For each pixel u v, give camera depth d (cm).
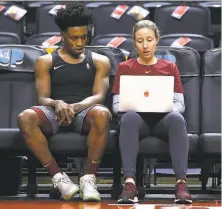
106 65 729
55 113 671
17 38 1162
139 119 652
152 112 660
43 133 663
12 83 784
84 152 669
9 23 1315
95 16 1327
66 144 665
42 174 1008
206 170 846
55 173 657
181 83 764
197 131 762
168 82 663
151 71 716
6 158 802
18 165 813
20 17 1317
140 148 661
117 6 1325
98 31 1320
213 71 776
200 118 770
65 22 701
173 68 723
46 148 656
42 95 705
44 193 839
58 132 671
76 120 671
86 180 650
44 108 669
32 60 791
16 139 673
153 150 661
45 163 656
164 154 666
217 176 952
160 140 663
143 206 597
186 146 647
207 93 771
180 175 639
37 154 654
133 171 637
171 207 589
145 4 1450
